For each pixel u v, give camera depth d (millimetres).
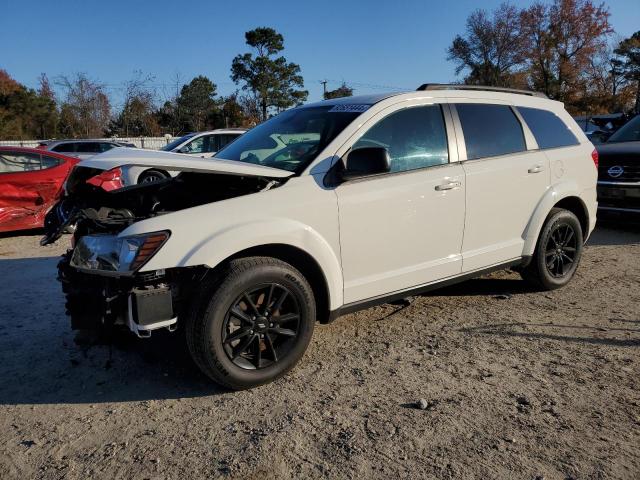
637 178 7707
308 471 2803
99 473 2834
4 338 4590
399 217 4164
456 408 3346
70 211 4113
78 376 3908
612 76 58625
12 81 55312
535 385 3611
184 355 4176
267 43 51625
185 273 3482
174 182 4379
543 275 5344
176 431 3195
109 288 3410
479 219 4699
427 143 4434
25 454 3008
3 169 8836
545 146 5332
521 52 56312
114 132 41375
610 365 3871
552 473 2736
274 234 3574
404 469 2795
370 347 4273
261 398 3537
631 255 6918
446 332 4531
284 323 3734
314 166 3887
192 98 45406
